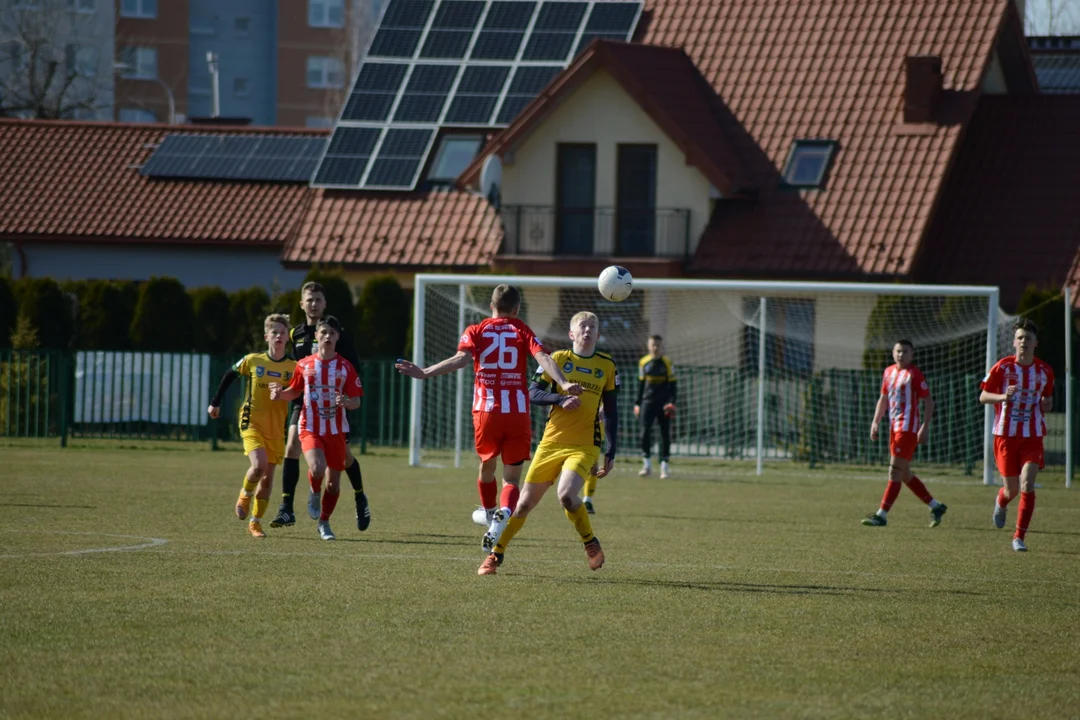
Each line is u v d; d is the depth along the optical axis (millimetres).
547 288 70312
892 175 75812
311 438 30578
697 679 18016
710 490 50250
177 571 25906
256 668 18141
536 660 18922
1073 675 18891
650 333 69250
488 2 91500
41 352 68312
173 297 73188
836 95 80250
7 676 17516
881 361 64438
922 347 64812
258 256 90750
